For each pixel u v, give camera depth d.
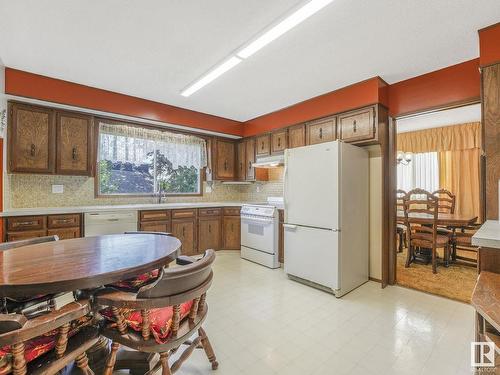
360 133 3.01
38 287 1.01
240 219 4.41
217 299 2.62
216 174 4.75
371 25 1.94
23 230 2.69
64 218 2.94
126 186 3.96
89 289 1.26
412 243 3.72
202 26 1.96
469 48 2.26
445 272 3.47
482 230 1.48
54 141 3.07
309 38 2.11
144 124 3.92
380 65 2.58
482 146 1.95
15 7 1.74
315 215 2.88
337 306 2.48
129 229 3.42
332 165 2.73
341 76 2.84
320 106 3.44
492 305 1.01
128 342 1.15
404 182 5.54
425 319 2.23
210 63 2.55
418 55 2.38
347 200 2.80
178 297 1.15
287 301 2.58
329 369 1.61
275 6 1.73
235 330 2.05
